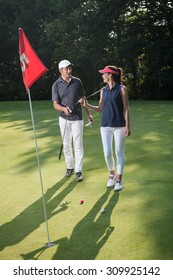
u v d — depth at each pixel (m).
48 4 27.22
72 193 5.60
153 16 24.44
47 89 28.45
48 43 27.67
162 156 7.40
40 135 10.25
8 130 11.34
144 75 25.92
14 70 29.22
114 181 5.86
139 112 14.77
